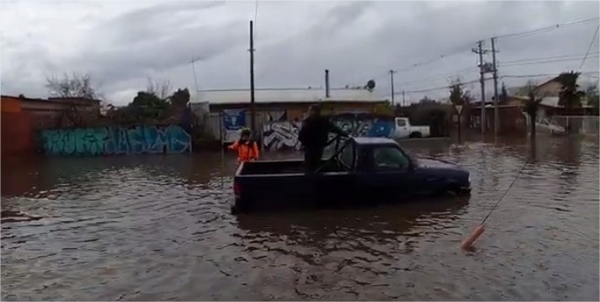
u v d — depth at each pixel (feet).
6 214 34.73
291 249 24.27
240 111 102.78
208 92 129.70
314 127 34.60
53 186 48.73
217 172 57.67
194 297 18.35
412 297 17.79
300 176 32.63
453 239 25.23
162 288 19.38
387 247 24.12
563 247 23.41
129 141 92.84
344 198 33.14
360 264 21.65
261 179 32.55
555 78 189.67
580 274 19.70
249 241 25.96
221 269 21.49
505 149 83.76
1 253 24.90
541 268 20.48
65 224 31.35
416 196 34.24
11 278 21.02
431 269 20.67
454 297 17.66
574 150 77.82
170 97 147.02
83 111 110.22
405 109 138.92
